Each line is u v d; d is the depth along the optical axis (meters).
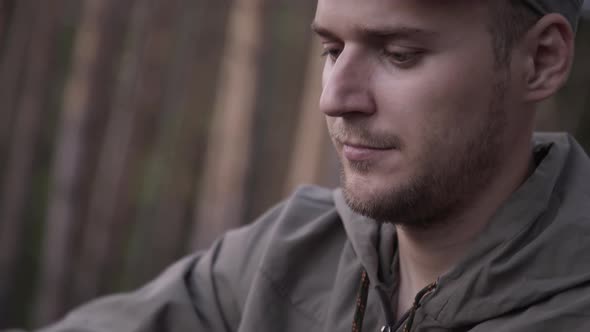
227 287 1.06
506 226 0.82
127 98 7.22
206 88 8.16
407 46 0.76
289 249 0.99
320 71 7.22
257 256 1.04
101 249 7.12
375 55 0.78
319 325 0.95
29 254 9.30
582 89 5.46
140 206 8.91
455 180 0.79
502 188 0.84
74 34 10.38
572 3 0.84
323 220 1.00
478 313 0.81
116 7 7.07
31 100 8.01
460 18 0.76
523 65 0.81
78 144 7.04
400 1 0.76
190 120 8.18
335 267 0.98
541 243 0.81
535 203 0.83
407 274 0.92
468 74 0.77
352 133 0.79
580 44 5.34
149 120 7.23
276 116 9.95
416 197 0.79
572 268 0.80
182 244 8.19
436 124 0.77
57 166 7.20
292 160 7.54
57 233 7.08
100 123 7.09
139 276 8.30
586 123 5.54
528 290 0.80
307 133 7.21
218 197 6.71
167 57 7.27
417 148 0.77
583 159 0.90
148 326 1.07
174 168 8.20
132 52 7.27
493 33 0.78
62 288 7.06
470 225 0.84
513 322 0.79
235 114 6.66
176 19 8.78
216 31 8.17
